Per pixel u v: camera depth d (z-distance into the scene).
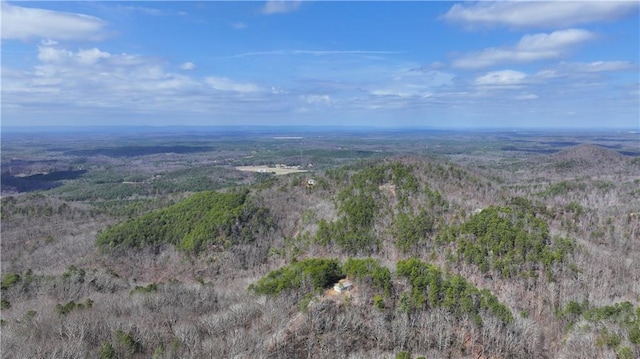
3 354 43.38
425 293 54.19
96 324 50.50
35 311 55.09
